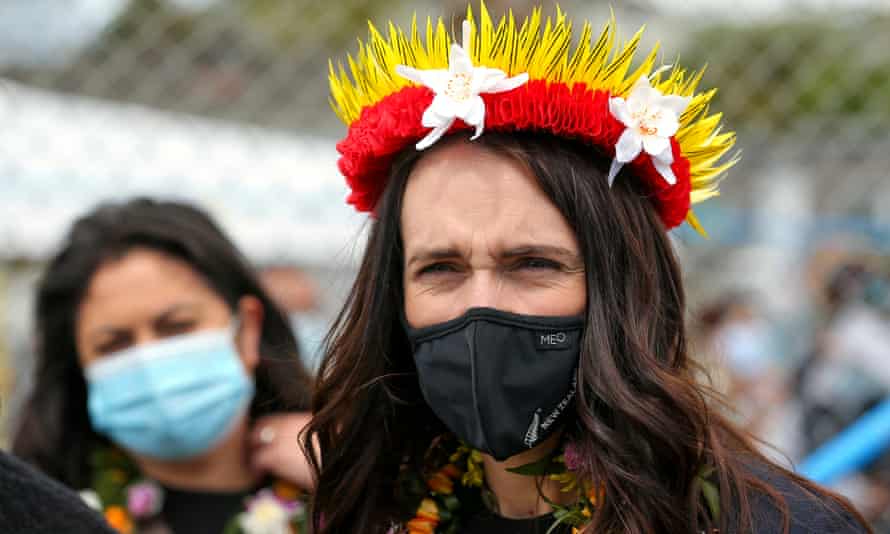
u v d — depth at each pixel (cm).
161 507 315
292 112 445
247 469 323
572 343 200
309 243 452
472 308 196
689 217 227
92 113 416
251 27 435
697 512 197
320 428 226
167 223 316
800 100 493
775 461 230
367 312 218
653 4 429
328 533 227
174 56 425
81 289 311
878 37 499
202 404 308
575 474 206
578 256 199
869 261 525
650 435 193
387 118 205
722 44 476
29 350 394
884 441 346
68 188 411
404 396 226
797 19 481
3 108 400
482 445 200
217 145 436
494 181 196
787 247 532
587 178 199
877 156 511
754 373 533
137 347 309
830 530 193
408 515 224
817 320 543
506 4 246
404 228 207
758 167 509
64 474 325
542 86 197
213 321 317
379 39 217
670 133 198
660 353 205
